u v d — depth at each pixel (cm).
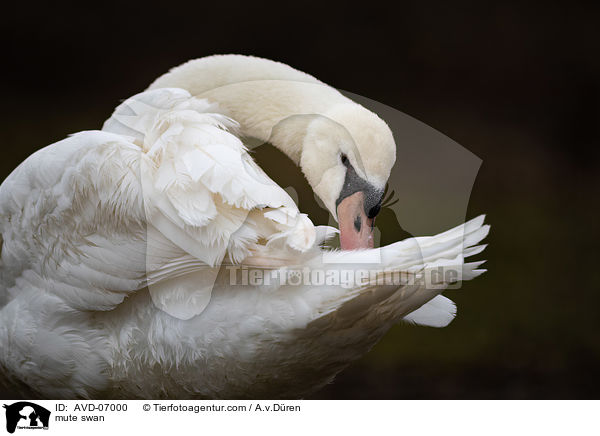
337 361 699
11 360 769
